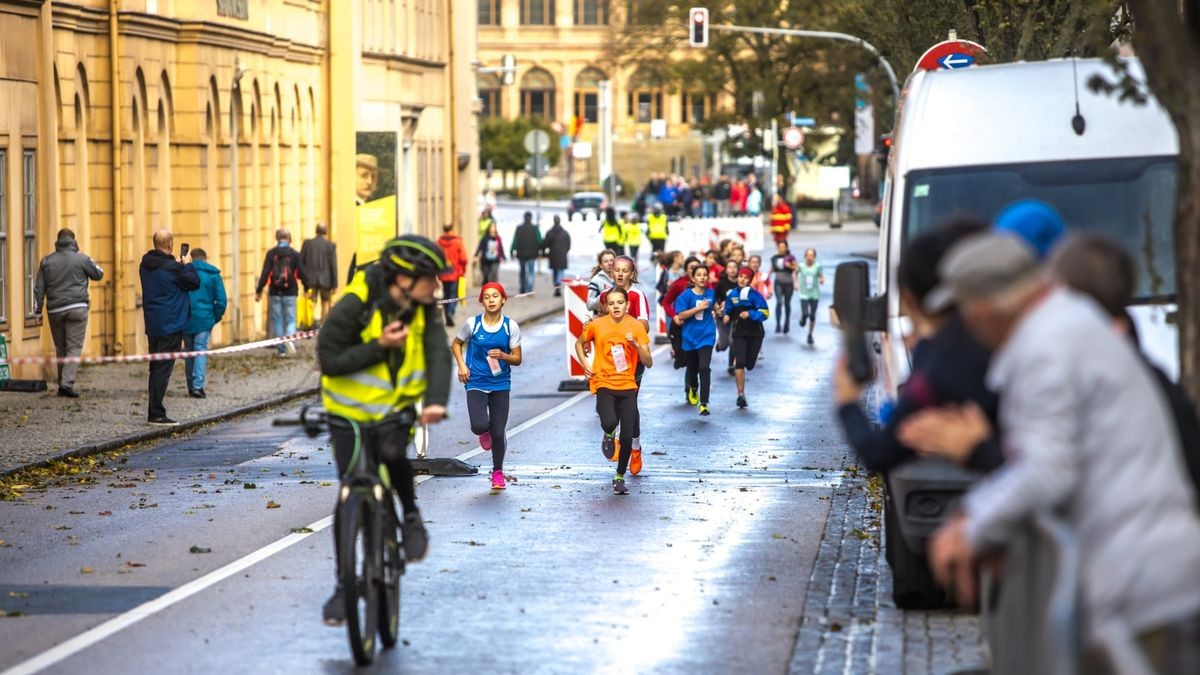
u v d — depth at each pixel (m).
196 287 53.00
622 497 38.53
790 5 192.50
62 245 59.28
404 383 23.05
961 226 18.36
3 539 32.84
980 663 22.23
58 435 49.03
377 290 22.94
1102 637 13.19
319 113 106.12
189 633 24.64
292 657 23.17
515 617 25.83
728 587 28.16
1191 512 13.41
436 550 31.56
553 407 58.81
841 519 35.09
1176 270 19.30
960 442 15.92
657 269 129.75
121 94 75.12
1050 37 51.44
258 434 51.94
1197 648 13.25
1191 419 16.27
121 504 37.50
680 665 22.81
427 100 128.25
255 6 92.38
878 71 136.50
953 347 17.75
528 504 37.41
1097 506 13.37
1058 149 28.80
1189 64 18.91
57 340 59.41
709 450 47.12
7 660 23.00
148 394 57.84
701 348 55.88
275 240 96.62
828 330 90.94
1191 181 18.94
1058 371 13.36
